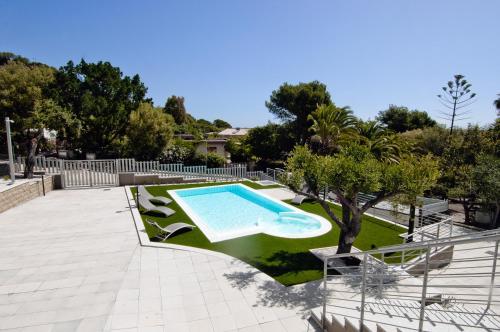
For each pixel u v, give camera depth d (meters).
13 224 10.73
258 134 34.41
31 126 16.48
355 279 7.14
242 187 19.09
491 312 4.61
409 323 4.51
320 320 5.42
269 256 8.52
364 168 7.16
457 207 18.31
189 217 12.23
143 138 25.92
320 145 16.70
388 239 10.33
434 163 7.33
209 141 43.91
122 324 5.28
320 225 11.76
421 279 7.24
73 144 25.64
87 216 11.87
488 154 15.30
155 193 16.73
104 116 25.48
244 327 5.37
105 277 6.96
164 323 5.37
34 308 5.62
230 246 9.23
